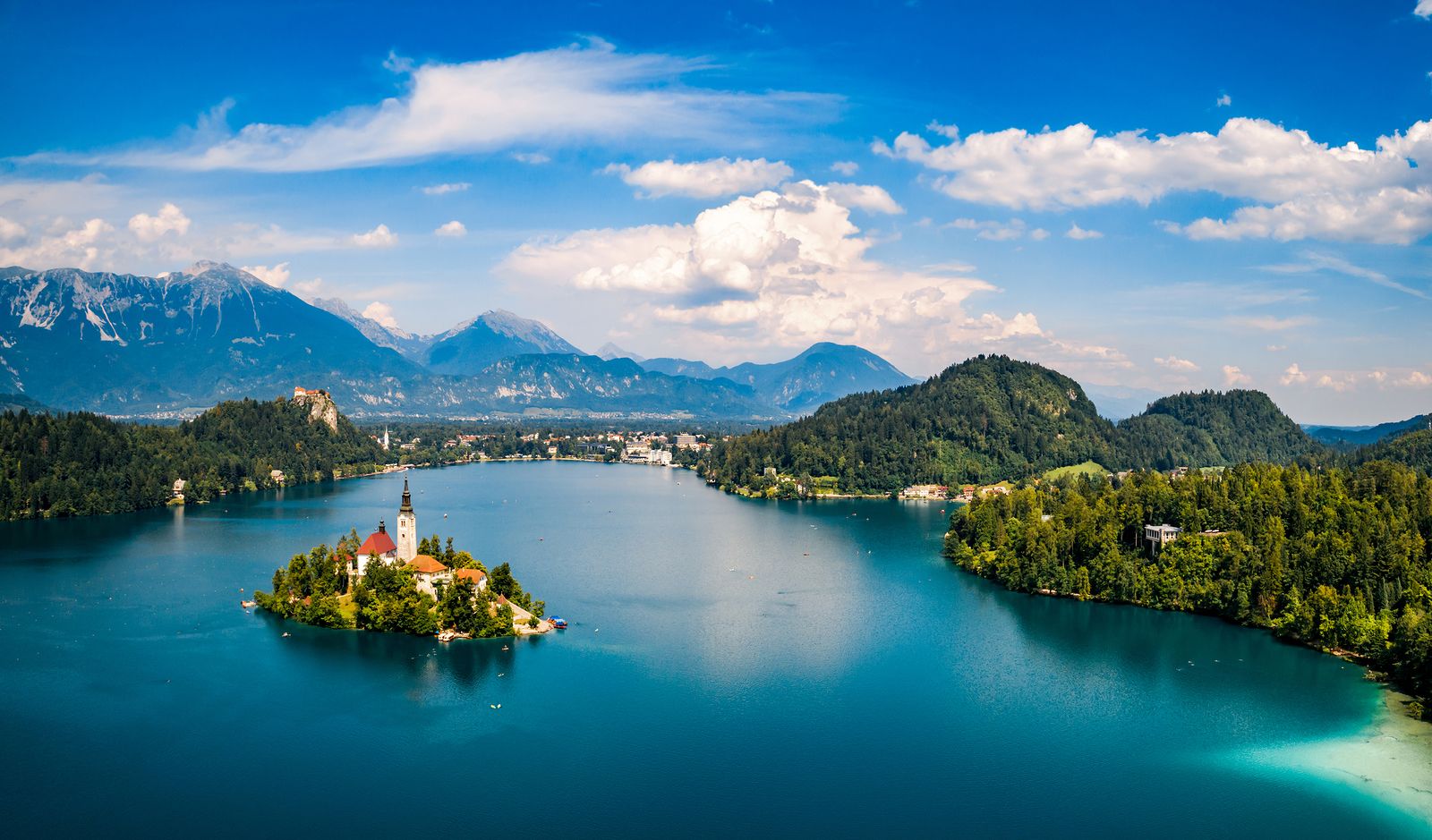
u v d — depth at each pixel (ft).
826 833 553.64
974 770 634.02
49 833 547.90
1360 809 581.94
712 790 603.67
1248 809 582.35
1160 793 601.62
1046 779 620.90
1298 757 652.89
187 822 560.20
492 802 585.63
